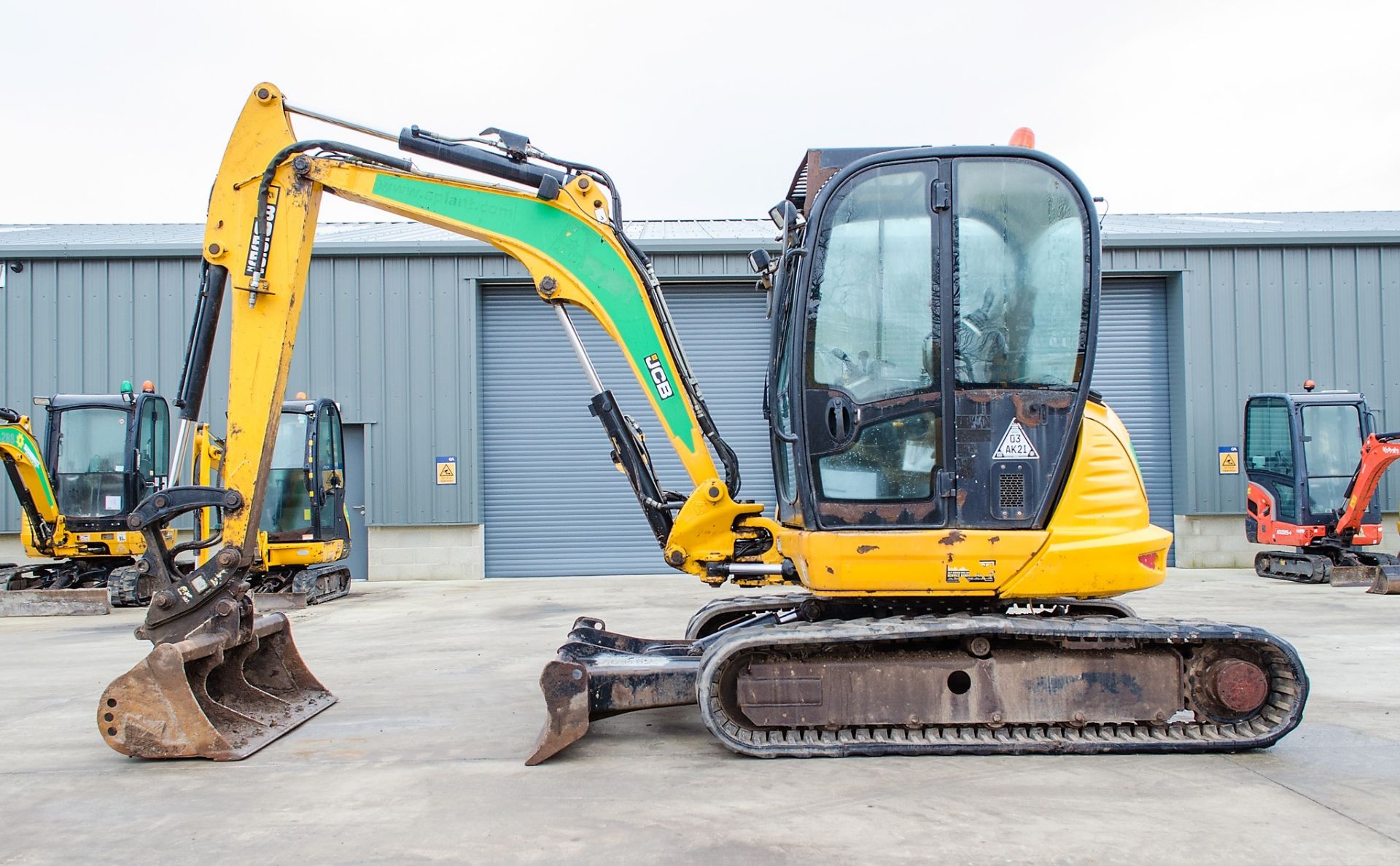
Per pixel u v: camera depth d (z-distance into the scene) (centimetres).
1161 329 1465
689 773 418
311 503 1118
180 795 402
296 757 455
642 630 880
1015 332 450
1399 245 1417
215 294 525
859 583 441
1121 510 450
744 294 1427
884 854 321
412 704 568
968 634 432
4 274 1369
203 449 1145
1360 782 393
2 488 1367
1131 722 435
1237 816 354
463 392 1388
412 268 1387
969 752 432
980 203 453
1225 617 898
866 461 452
